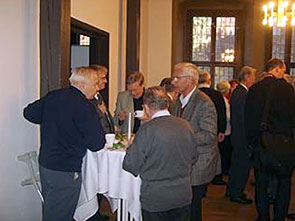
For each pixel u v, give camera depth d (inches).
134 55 274.4
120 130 193.3
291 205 211.3
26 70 153.3
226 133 256.1
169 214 114.7
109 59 246.1
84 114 126.1
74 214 136.0
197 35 362.3
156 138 109.0
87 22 208.2
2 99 140.7
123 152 137.3
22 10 150.1
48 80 154.7
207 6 358.0
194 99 135.7
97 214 175.9
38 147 161.9
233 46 360.8
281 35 354.3
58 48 153.6
